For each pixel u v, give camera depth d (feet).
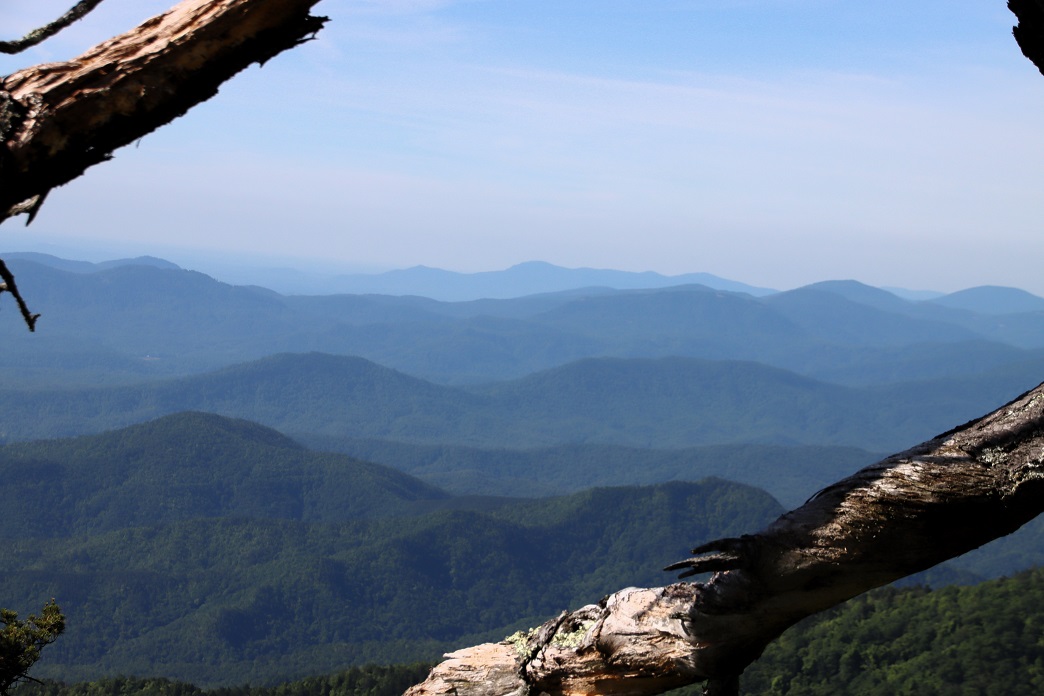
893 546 6.56
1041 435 6.47
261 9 5.99
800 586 6.91
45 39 6.08
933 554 6.63
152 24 6.11
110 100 5.99
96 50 6.10
